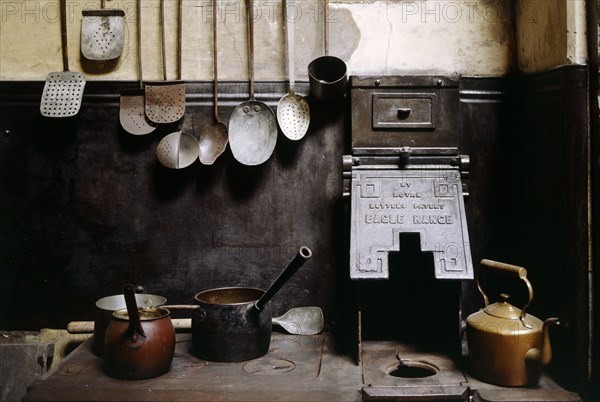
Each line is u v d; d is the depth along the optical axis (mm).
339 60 2193
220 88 2309
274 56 2324
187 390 1726
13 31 2340
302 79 2316
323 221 2309
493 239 2289
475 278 2277
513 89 2293
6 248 2338
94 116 2318
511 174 2291
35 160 2324
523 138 2207
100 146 2322
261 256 2324
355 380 1808
